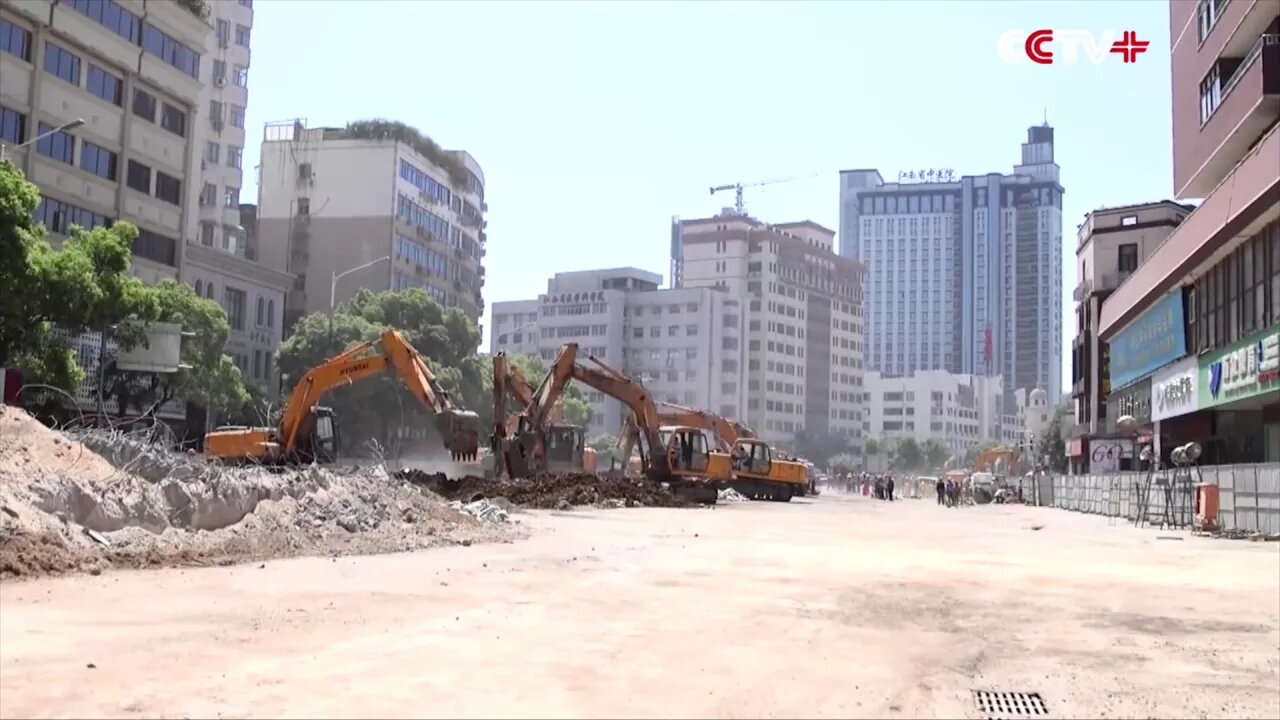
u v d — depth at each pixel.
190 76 62.59
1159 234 69.19
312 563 15.85
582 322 165.00
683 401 160.25
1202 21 45.09
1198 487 32.78
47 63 51.12
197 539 16.41
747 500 54.59
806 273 179.88
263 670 8.20
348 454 68.12
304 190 104.31
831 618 11.97
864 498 82.25
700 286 169.12
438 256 113.62
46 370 35.88
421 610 11.51
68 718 6.65
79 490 15.13
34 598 11.56
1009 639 10.79
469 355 80.25
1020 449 114.81
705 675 8.54
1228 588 15.71
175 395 51.41
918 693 8.16
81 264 35.78
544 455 41.25
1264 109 37.09
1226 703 7.98
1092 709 7.76
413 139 109.19
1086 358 72.69
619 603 12.59
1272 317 34.16
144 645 9.12
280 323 83.00
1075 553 22.66
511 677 8.20
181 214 62.19
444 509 23.55
